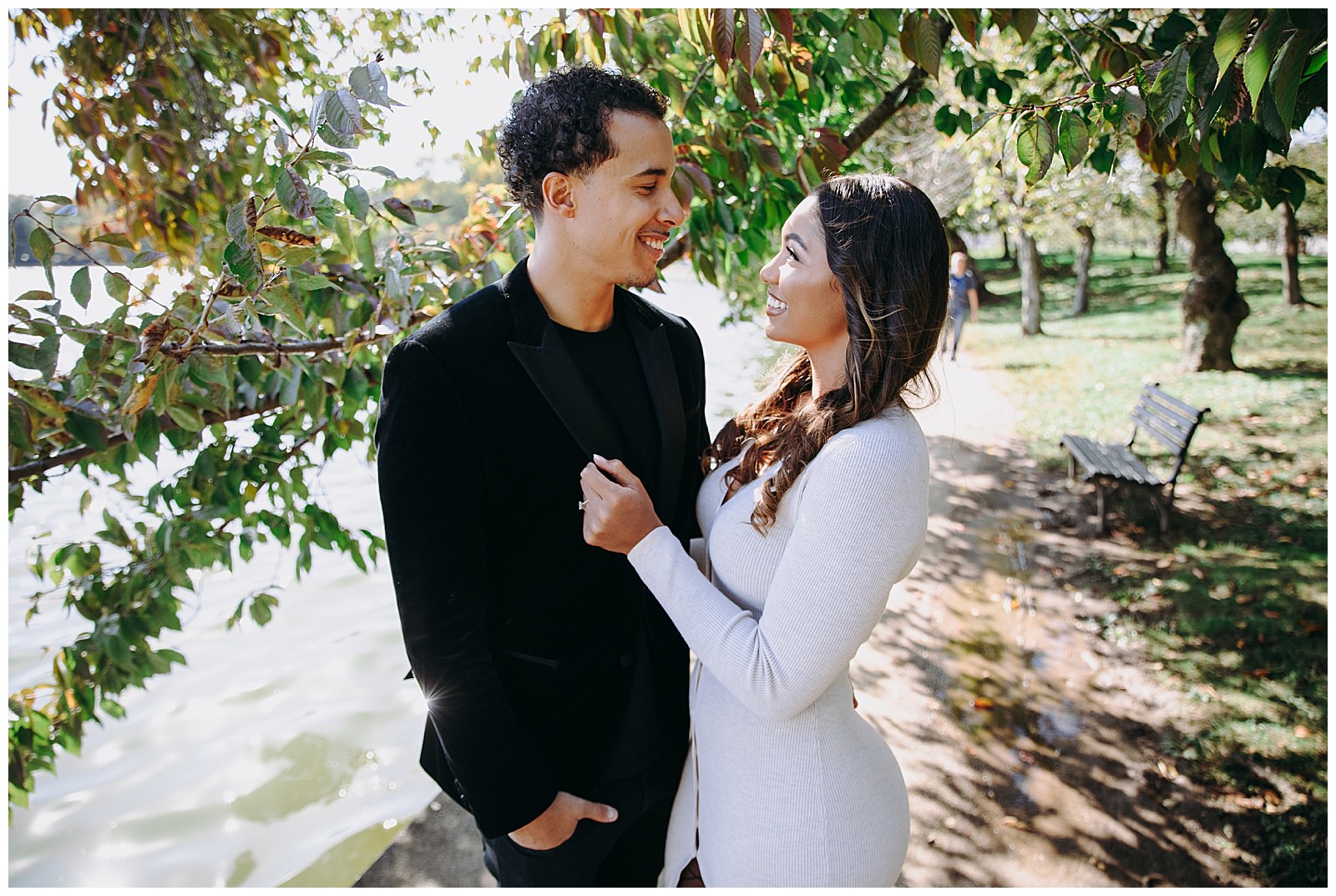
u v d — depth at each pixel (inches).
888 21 81.9
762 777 55.4
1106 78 89.7
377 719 178.4
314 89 117.6
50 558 84.0
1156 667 151.2
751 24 69.6
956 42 132.5
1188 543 203.8
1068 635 165.6
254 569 251.3
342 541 92.8
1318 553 188.5
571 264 55.8
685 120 107.0
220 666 198.5
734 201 102.5
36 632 197.3
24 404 67.8
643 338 62.4
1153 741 130.5
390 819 149.0
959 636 167.6
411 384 52.2
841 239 52.3
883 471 49.3
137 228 98.1
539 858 62.7
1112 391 361.7
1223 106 65.4
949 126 126.0
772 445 57.6
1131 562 196.7
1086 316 603.8
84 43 94.6
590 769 62.2
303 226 82.6
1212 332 367.6
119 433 75.7
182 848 144.2
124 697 186.4
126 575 84.4
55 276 75.3
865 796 56.0
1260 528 205.9
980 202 324.8
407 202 77.7
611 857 68.3
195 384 78.6
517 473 55.7
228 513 83.8
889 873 57.2
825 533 49.3
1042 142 74.1
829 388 57.1
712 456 68.7
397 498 51.9
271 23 108.0
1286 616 161.6
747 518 56.6
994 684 149.9
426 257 88.7
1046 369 428.1
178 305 71.3
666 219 54.7
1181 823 113.0
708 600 53.4
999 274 1017.5
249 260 63.2
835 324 55.4
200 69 99.2
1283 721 131.3
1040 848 110.3
